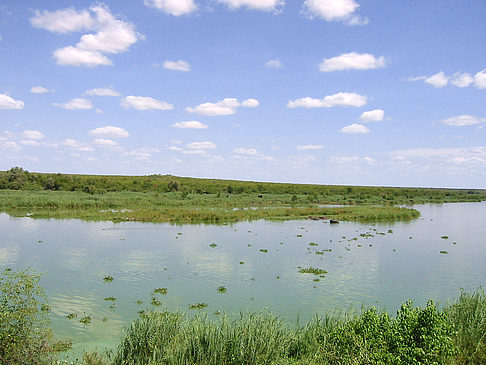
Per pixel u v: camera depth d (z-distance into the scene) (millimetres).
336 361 9469
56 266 22438
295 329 12570
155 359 9453
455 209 76312
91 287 18516
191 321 12383
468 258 26750
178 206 63938
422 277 21469
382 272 22500
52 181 85188
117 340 12789
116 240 31328
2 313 8961
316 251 28203
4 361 8602
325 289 18859
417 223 48062
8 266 22047
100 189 83562
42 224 40031
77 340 12727
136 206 60531
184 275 21016
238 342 9734
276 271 22266
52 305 15961
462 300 13609
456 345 10438
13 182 82688
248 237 34219
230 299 17094
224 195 89938
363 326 10086
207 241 31734
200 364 9219
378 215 52219
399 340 9508
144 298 17062
